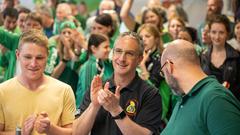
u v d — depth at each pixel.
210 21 4.71
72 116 3.15
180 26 6.00
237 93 4.52
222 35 4.59
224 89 2.55
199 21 8.61
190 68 2.65
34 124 2.90
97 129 3.17
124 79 3.19
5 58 5.21
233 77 4.51
